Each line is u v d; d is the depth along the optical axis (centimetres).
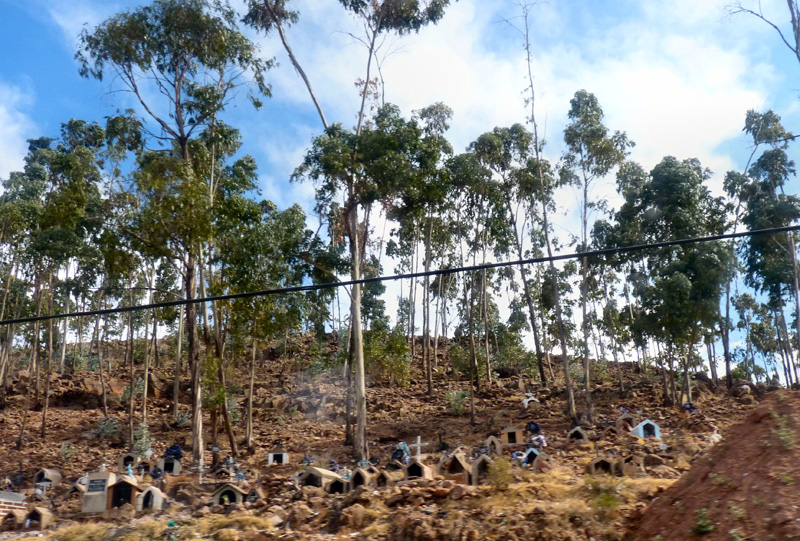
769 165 4525
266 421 4491
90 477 2344
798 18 2717
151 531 1883
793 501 910
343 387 5144
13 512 2205
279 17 4019
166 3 3638
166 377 5559
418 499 1797
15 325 5244
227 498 2256
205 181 3744
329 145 3503
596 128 4222
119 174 3647
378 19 4038
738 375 5131
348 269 3644
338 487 2277
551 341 5800
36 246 3669
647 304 3922
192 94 3812
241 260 3541
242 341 3816
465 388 5069
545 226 4244
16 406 4812
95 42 3656
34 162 5481
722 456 1093
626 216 4275
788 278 4366
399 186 3606
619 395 4512
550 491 1691
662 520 1083
